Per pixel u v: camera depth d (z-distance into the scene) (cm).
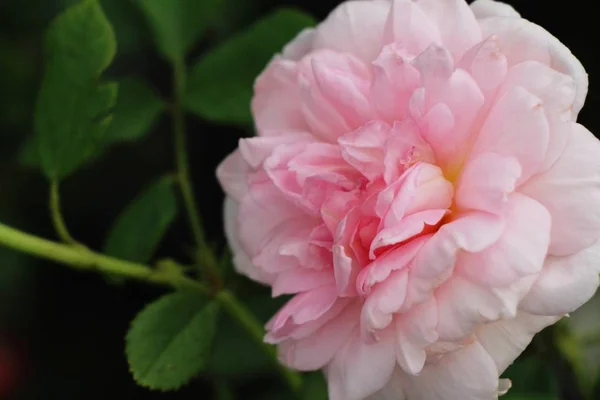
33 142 53
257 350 58
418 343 44
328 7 60
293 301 45
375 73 45
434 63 44
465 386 44
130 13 60
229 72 51
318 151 45
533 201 44
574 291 43
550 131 44
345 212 45
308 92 46
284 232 46
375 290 44
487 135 44
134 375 47
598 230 43
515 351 44
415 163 45
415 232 44
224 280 49
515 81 44
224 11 60
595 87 57
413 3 45
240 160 47
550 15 58
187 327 48
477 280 43
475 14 46
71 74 49
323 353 45
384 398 45
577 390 50
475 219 44
